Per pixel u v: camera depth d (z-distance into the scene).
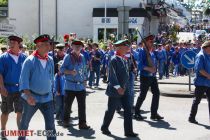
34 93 7.29
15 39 8.76
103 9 45.25
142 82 11.27
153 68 11.14
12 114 11.91
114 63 9.30
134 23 43.94
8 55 8.77
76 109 13.15
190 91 16.53
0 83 8.65
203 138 9.33
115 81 9.32
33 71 7.23
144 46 11.16
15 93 8.78
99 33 44.53
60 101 11.00
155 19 51.41
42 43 7.26
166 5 59.00
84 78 10.21
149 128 10.34
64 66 10.06
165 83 20.84
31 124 10.63
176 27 53.38
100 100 15.23
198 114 12.20
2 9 49.47
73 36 16.08
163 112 12.59
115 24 44.16
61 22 46.84
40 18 46.72
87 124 10.76
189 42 28.50
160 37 34.25
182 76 26.33
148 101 14.80
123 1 43.19
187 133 9.81
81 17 46.69
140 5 45.28
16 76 8.78
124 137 9.39
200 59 10.52
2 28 18.75
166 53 25.05
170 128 10.34
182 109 13.15
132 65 10.68
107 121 9.63
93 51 19.69
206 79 10.59
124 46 9.34
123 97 9.45
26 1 46.88
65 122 10.44
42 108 7.41
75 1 46.62
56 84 10.88
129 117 9.44
